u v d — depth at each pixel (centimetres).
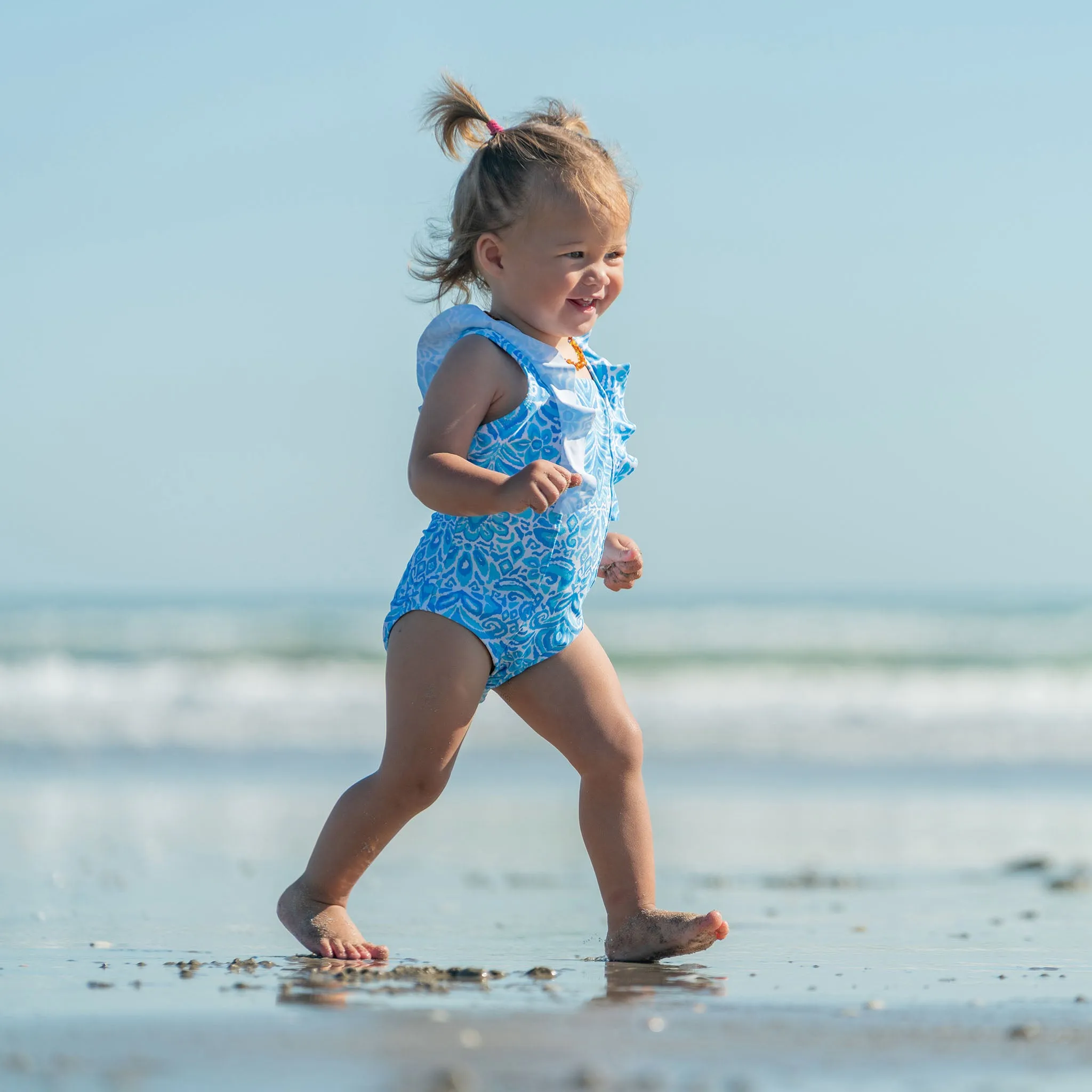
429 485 877
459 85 1045
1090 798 2717
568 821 2277
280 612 9831
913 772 3203
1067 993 802
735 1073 573
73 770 3177
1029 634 8119
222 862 1720
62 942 1051
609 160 976
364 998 751
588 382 994
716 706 4841
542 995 773
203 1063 577
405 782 927
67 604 12800
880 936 1134
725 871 1691
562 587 936
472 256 1002
